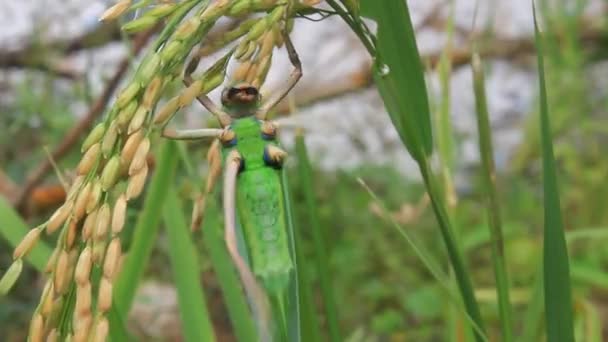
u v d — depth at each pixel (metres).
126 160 0.35
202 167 0.93
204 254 0.85
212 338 0.51
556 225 0.42
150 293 1.16
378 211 0.64
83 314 0.35
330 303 0.49
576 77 1.34
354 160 1.39
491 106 1.66
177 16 0.36
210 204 0.52
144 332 1.11
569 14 1.25
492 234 0.46
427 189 0.43
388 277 1.22
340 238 1.24
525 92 1.65
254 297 0.34
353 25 0.40
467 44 1.42
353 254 1.21
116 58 1.14
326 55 1.47
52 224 0.35
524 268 1.25
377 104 1.46
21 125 1.07
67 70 1.12
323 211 1.22
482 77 0.46
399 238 1.26
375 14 0.40
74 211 0.35
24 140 1.10
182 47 0.35
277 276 0.36
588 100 1.45
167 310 1.16
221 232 0.54
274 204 0.37
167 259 1.14
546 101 0.41
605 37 1.45
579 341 0.65
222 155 0.38
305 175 0.49
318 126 1.30
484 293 0.89
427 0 1.55
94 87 1.06
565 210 1.39
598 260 1.25
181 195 0.66
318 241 0.49
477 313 0.44
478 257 1.30
